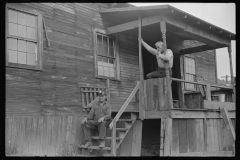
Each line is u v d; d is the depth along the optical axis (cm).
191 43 1469
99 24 1088
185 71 1464
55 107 916
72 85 970
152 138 1214
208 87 1091
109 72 1107
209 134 1078
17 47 866
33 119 860
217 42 1181
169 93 944
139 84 1014
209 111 1088
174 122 962
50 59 927
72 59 984
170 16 992
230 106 1161
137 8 990
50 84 915
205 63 1595
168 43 1295
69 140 935
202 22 1049
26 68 865
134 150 1012
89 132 946
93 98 1016
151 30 1152
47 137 886
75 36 1005
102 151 961
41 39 911
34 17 911
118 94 1105
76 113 966
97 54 1057
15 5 866
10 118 812
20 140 827
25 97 853
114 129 895
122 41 1159
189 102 1123
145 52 1252
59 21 968
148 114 995
